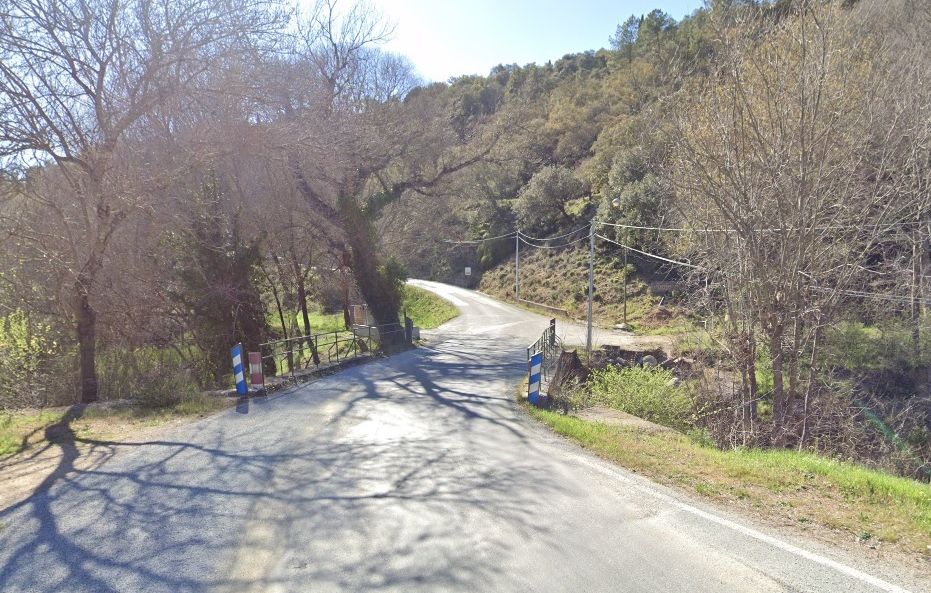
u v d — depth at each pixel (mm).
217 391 12992
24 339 14516
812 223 12414
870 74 12750
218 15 13016
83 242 13250
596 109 61281
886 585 4172
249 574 4441
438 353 24375
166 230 16531
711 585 4215
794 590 4125
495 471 7246
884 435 15273
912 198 13422
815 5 12047
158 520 5539
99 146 12141
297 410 11289
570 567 4527
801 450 12328
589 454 8180
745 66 12789
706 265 15289
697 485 6582
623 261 44469
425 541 5043
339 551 4848
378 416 10820
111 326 16391
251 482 6715
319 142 17172
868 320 19078
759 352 15242
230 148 14328
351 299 38656
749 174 12914
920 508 5738
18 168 11906
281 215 22453
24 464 7512
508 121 30797
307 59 22453
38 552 4840
